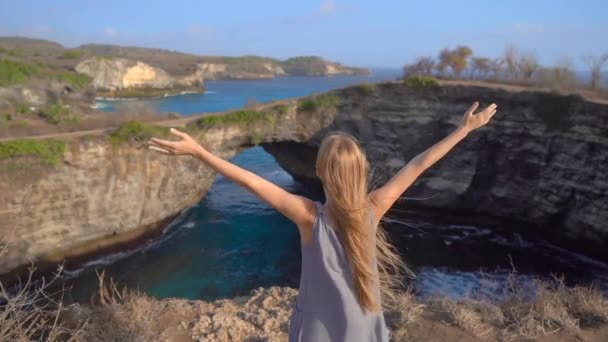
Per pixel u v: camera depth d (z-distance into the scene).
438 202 34.72
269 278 23.73
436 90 34.47
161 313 6.93
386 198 2.58
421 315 7.24
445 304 7.45
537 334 6.71
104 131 27.88
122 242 27.14
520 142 31.38
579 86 32.88
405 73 44.91
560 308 7.23
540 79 36.56
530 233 31.88
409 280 22.92
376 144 36.81
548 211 30.33
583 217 28.25
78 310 6.48
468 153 33.38
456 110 33.88
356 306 2.33
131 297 7.03
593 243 27.84
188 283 22.97
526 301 7.80
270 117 34.47
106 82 112.50
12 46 159.25
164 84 125.12
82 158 24.91
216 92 134.62
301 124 36.41
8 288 21.22
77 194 24.91
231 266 25.09
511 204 32.38
